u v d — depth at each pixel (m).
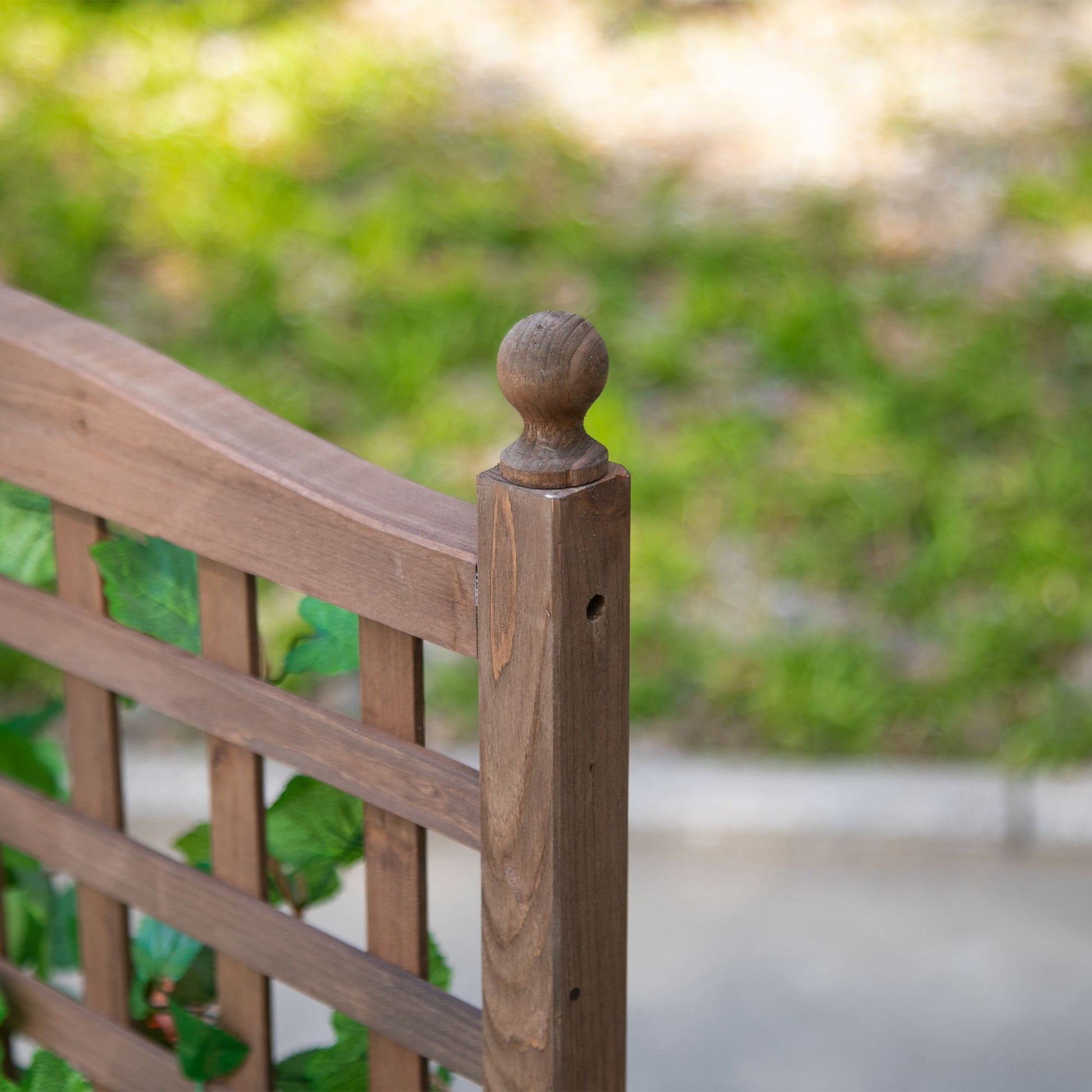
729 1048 2.74
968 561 3.83
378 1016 1.29
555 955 1.11
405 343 4.71
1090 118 6.55
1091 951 2.94
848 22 7.68
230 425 1.20
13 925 1.75
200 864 1.56
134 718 3.49
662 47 7.37
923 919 3.03
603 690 1.07
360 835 1.38
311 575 1.16
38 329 1.28
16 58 6.91
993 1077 2.67
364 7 7.71
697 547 3.93
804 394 4.55
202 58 7.04
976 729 3.41
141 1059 1.48
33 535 1.41
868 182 6.03
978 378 4.57
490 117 6.58
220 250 5.32
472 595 1.06
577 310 4.99
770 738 3.41
